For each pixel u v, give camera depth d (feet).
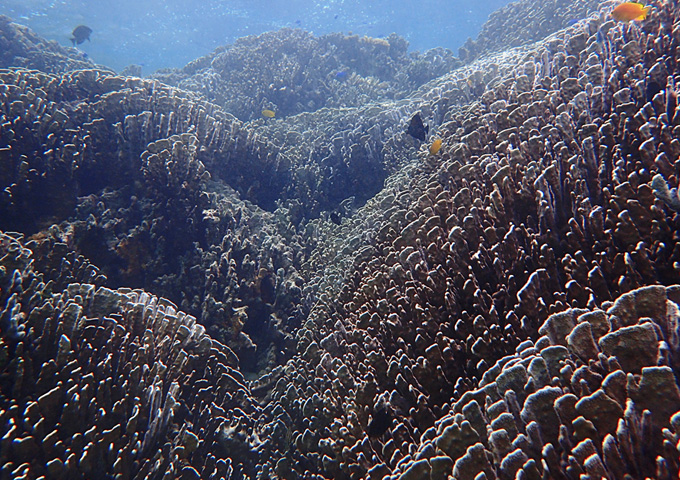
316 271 20.20
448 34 166.30
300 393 12.53
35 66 41.88
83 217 17.75
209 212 19.11
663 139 7.59
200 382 12.80
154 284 18.02
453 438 5.95
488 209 9.62
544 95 13.00
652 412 4.15
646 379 4.30
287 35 52.08
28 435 7.73
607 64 11.94
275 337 17.72
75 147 18.35
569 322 5.98
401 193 16.72
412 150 24.90
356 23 142.31
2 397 7.97
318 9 122.01
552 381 5.40
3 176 15.88
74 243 16.79
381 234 14.87
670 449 3.83
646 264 6.35
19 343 8.70
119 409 9.31
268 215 23.70
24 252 11.33
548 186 8.28
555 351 5.55
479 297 8.09
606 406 4.50
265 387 15.75
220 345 14.93
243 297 17.98
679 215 6.25
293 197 27.30
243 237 19.95
